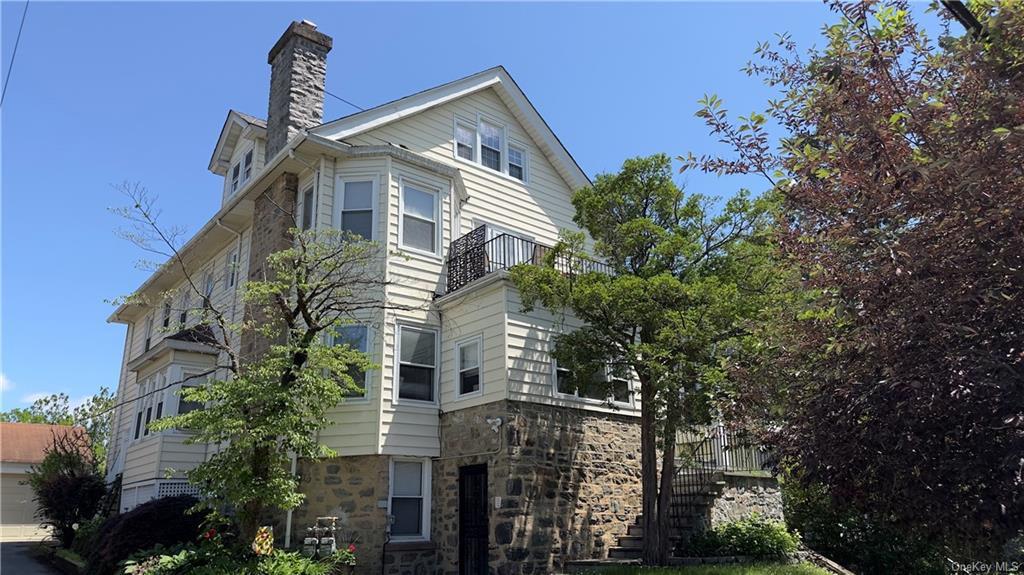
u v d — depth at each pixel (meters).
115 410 21.56
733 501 13.07
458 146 15.01
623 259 11.34
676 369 9.34
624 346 10.39
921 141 4.61
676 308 9.88
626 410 12.95
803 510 13.81
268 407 9.07
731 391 6.64
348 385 10.19
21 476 29.45
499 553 10.38
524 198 15.80
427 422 12.03
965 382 3.96
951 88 4.55
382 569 10.84
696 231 11.23
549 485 11.12
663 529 10.41
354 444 11.41
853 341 4.66
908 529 5.08
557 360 11.07
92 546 12.92
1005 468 3.92
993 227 3.99
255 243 14.23
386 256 12.45
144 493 15.02
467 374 12.02
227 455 9.05
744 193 10.98
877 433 4.41
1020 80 4.20
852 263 4.81
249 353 13.32
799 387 5.31
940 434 4.26
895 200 4.52
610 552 11.60
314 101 14.47
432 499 11.84
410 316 12.46
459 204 14.33
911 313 4.17
